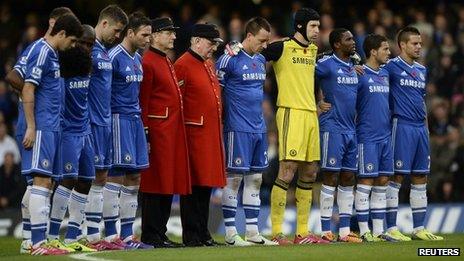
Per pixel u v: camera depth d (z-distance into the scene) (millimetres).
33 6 93438
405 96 56219
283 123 53156
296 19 53312
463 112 82188
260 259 42562
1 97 82500
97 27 50344
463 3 97750
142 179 51406
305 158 53281
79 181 49625
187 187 51406
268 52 53312
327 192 54625
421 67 56812
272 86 81312
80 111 48656
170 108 51250
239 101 52625
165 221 51781
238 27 83938
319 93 55281
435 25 90688
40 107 46719
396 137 56344
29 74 46312
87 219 50750
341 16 92625
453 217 69812
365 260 42281
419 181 57125
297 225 54188
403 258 43094
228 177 52906
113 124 50438
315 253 45000
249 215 53219
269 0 94500
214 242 52781
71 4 91750
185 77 52031
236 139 52531
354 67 54750
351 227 61094
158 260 42250
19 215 69625
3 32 88625
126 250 47438
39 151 46500
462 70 86562
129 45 50719
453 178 76625
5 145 75750
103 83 49812
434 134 80875
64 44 47000
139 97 51344
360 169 55312
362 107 55344
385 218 58844
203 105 51906
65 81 48219
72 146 48438
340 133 54125
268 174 74438
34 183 46875
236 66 52594
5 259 43750
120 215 51469
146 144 51094
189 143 52000
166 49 51688
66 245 48062
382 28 87938
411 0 97688
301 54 53281
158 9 91688
